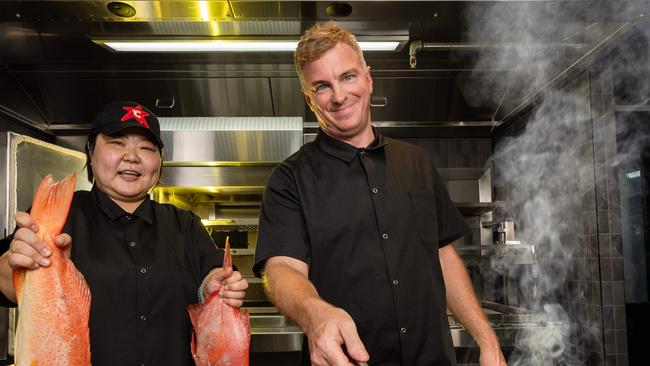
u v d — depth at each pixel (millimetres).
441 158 4215
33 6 2529
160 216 1798
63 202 1273
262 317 3352
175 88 3838
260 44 2941
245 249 3521
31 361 1208
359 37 2846
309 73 1488
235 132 3559
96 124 1652
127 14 2625
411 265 1551
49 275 1234
